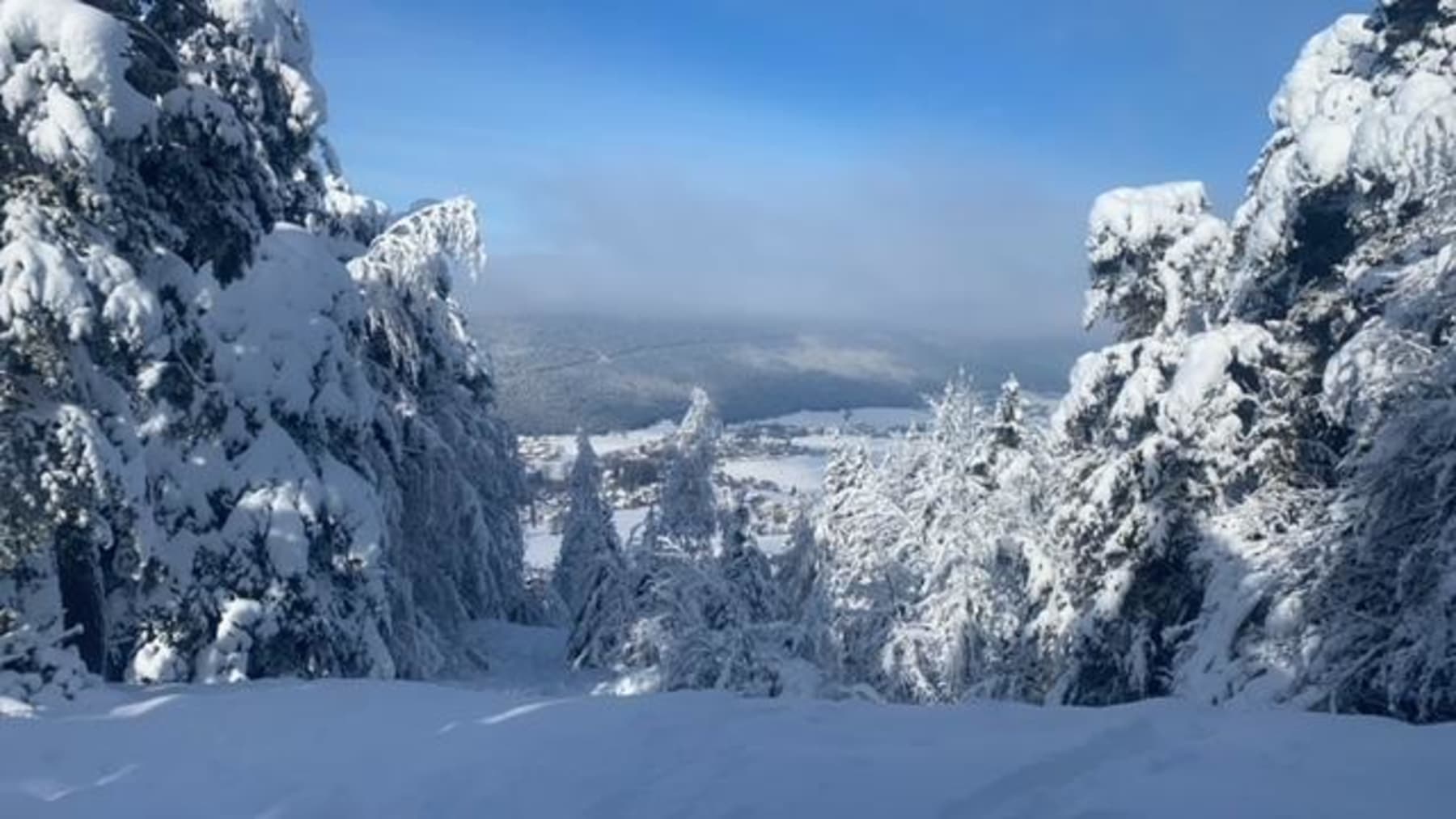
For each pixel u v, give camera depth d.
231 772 8.75
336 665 19.38
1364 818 6.80
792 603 31.95
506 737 9.16
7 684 12.04
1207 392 21.20
